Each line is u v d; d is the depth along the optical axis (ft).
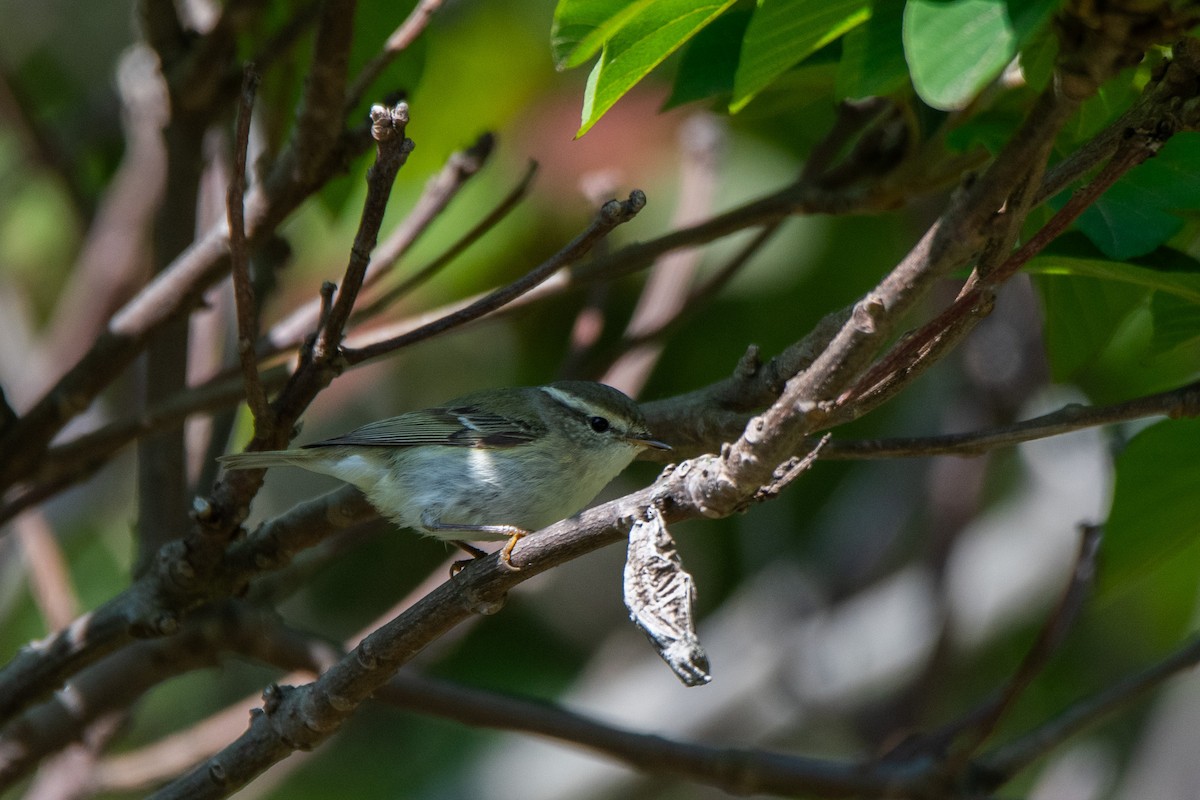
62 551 52.21
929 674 40.98
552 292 29.94
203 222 37.40
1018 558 50.44
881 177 27.45
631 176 44.93
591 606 56.34
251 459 23.73
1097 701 31.35
